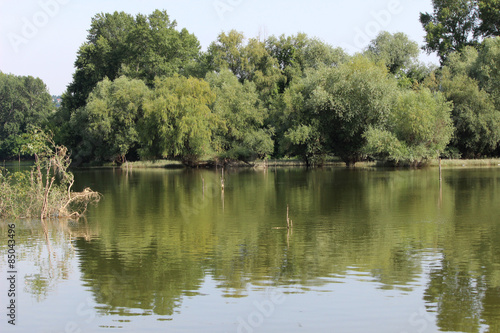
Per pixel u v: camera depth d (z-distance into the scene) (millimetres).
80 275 17359
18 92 134875
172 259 19234
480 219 26219
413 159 60312
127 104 77750
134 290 15844
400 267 17688
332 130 68750
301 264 18281
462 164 66062
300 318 13469
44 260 19234
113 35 101938
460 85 67125
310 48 86875
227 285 16125
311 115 68375
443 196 35031
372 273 17062
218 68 88562
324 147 68688
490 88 69250
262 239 22453
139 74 93625
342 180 48531
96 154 81625
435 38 86562
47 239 22812
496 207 29906
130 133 76250
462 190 38188
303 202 33812
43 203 28656
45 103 139375
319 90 65375
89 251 20578
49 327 13188
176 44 95000
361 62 66875
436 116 61594
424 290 15359
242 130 74875
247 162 73938
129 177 57656
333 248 20547
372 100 63156
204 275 17188
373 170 60781
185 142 68875
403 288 15531
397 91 64688
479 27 84312
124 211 30875
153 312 14086
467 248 20141
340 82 65250
